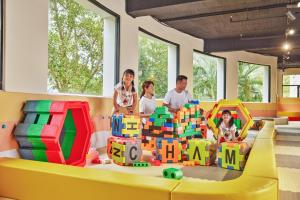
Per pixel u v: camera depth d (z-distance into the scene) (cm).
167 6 527
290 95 1505
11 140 296
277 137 706
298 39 854
